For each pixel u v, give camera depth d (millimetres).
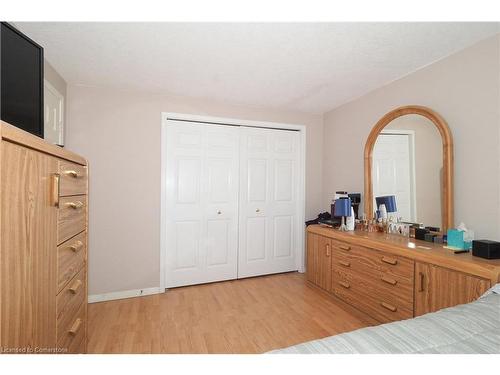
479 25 1579
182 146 2893
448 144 1904
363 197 2764
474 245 1561
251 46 1820
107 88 2561
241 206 3154
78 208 1281
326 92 2715
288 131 3393
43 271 896
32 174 816
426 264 1651
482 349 733
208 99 2912
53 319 983
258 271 3240
